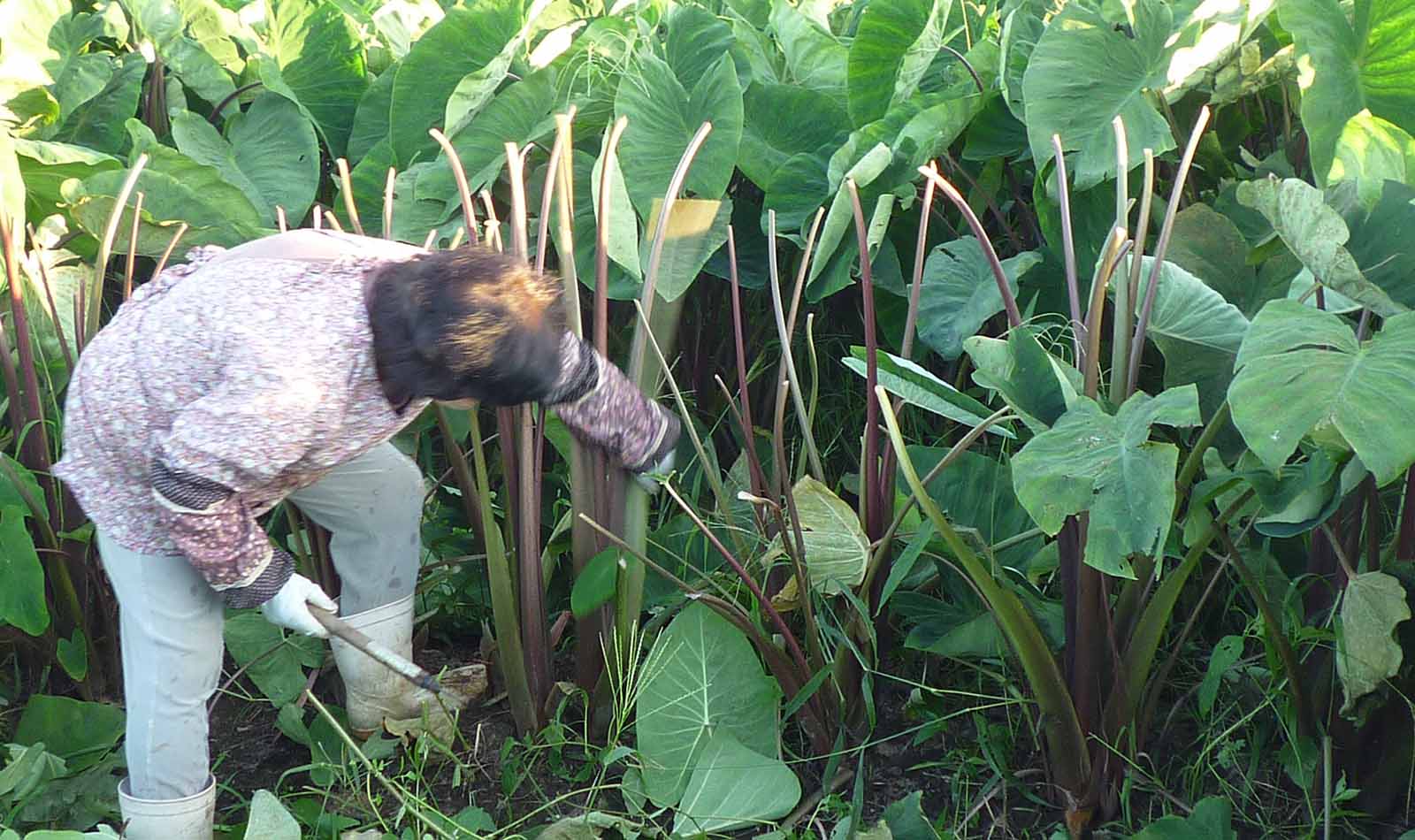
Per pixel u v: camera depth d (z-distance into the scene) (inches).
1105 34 100.1
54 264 100.6
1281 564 92.3
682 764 86.5
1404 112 92.9
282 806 78.2
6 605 85.5
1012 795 87.4
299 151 124.1
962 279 106.5
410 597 90.6
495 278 64.2
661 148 101.9
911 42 115.5
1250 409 66.9
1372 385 65.3
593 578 84.4
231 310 66.1
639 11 130.1
